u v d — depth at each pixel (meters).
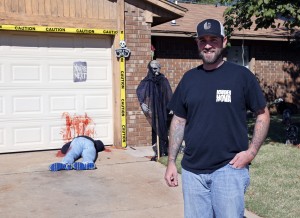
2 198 6.07
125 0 9.55
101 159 8.46
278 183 6.61
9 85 8.95
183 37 14.69
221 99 3.35
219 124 3.36
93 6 9.33
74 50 9.46
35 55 9.12
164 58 14.61
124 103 9.60
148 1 9.64
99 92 9.74
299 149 9.30
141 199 6.08
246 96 3.40
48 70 9.26
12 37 8.91
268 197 5.93
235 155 3.38
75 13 9.19
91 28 9.33
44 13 8.93
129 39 9.66
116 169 7.70
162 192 6.40
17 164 8.05
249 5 9.24
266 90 16.84
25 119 9.12
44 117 9.27
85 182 6.88
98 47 9.68
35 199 6.05
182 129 3.68
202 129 3.40
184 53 14.88
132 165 8.00
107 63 9.79
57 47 9.30
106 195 6.25
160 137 8.52
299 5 8.98
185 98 3.54
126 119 9.70
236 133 3.37
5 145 8.98
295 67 17.34
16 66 8.98
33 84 9.15
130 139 9.77
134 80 9.74
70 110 9.50
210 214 3.51
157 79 8.59
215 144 3.37
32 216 5.39
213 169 3.40
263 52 16.72
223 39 3.42
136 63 9.74
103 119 9.82
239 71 3.40
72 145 8.38
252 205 5.59
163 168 7.79
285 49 17.09
